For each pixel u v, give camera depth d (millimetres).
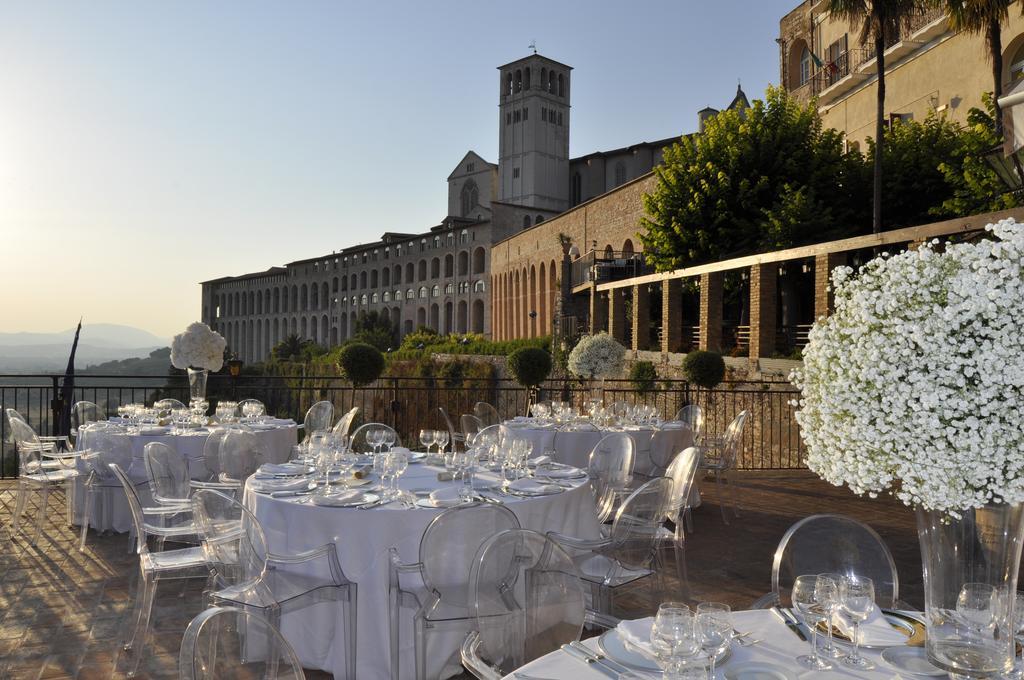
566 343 25312
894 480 2010
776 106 19812
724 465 7531
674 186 19844
